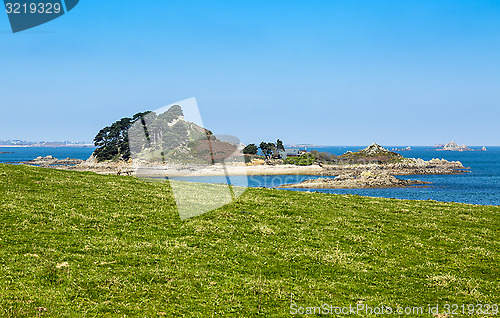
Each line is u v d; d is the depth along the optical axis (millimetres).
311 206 29219
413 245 21266
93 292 13688
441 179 135000
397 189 102375
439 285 16359
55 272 14883
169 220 23156
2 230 18734
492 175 152000
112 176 36688
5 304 12070
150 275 15367
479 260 19375
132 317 12422
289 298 14586
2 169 32594
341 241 21453
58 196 26250
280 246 20031
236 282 15609
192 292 14453
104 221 21875
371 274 17156
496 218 28391
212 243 19844
